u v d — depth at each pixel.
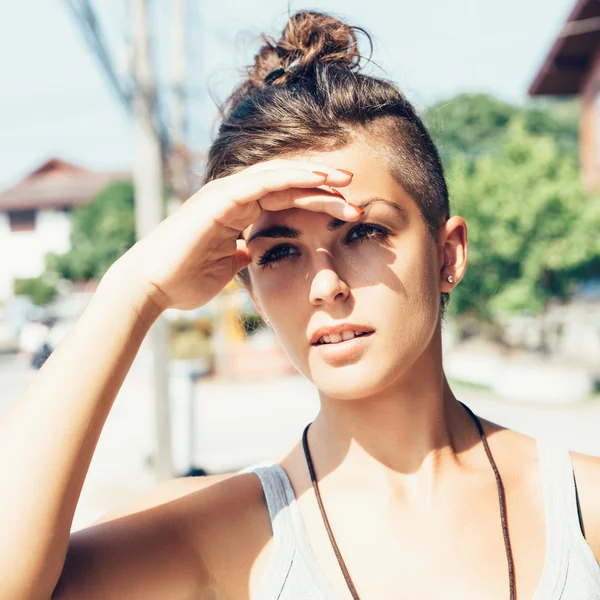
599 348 13.50
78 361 1.02
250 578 1.12
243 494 1.18
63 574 0.99
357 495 1.16
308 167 1.06
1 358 21.62
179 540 1.11
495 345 11.98
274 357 15.12
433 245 1.19
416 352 1.11
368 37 1.43
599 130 14.20
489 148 20.19
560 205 9.32
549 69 14.56
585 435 8.38
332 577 1.08
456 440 1.24
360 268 1.09
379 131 1.18
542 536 1.14
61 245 36.25
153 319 1.11
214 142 1.30
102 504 6.08
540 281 9.84
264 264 1.16
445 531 1.12
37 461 0.95
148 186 5.77
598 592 1.08
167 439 6.00
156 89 5.62
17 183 37.88
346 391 1.08
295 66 1.27
